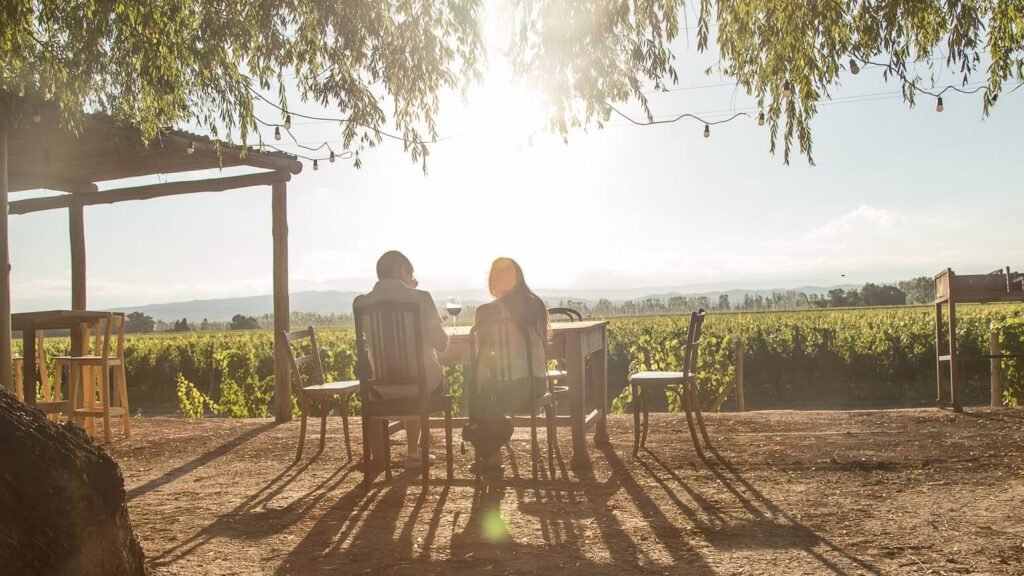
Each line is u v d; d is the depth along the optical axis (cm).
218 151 658
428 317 500
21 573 209
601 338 644
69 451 239
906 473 490
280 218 870
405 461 565
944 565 312
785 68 504
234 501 468
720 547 348
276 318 859
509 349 500
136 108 652
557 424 553
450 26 555
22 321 700
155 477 555
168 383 2233
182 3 582
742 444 608
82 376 766
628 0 482
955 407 742
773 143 509
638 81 505
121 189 982
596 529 385
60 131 734
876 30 465
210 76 602
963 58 449
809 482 475
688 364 573
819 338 1803
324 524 407
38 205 1059
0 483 215
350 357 1384
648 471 525
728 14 520
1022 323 1003
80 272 1055
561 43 489
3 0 542
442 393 516
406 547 362
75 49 582
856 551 335
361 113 572
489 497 463
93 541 235
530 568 326
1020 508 396
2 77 600
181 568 335
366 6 542
